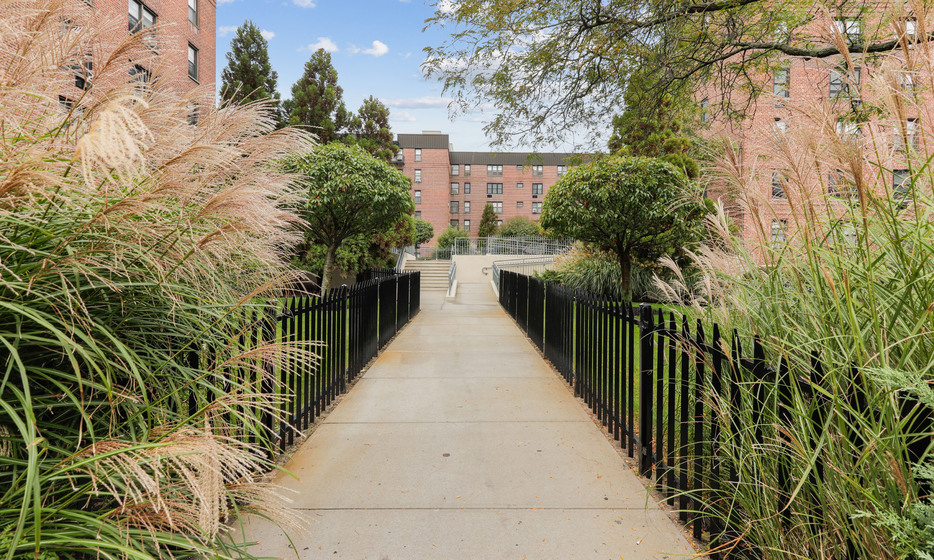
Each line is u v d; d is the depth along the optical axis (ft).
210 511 5.14
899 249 5.28
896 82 5.58
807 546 5.95
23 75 5.95
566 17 21.88
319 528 8.79
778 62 20.26
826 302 6.23
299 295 12.66
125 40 6.29
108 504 6.59
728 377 7.54
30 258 5.75
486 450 12.35
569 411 15.53
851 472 5.01
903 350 5.08
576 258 53.98
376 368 21.80
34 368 5.44
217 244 6.75
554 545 8.32
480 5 20.66
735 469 7.28
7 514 5.27
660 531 8.73
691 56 21.70
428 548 8.22
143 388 5.58
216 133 7.50
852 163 5.41
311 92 96.02
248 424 6.92
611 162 41.83
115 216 5.62
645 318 11.23
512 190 213.46
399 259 86.69
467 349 26.71
